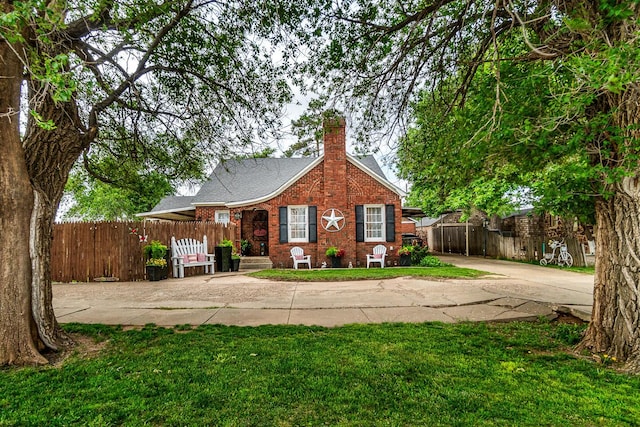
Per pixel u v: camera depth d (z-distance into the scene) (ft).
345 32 18.63
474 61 16.49
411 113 21.18
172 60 18.72
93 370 11.53
